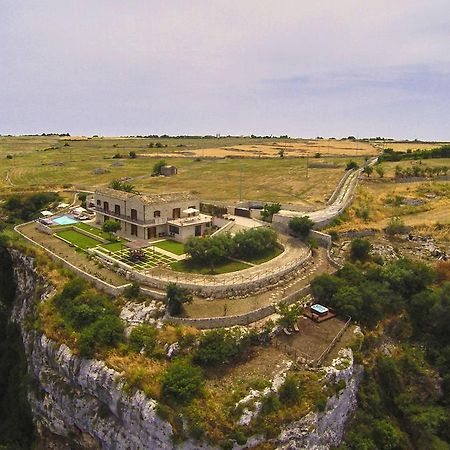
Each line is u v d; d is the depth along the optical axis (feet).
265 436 139.74
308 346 171.22
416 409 170.91
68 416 171.73
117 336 172.86
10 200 360.89
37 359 190.19
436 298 197.26
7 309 245.24
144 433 144.77
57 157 654.94
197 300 191.31
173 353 163.84
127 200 272.92
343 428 160.25
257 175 473.67
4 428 193.98
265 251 241.55
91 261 233.76
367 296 192.65
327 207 311.06
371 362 180.34
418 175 401.29
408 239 263.70
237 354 164.45
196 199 285.84
